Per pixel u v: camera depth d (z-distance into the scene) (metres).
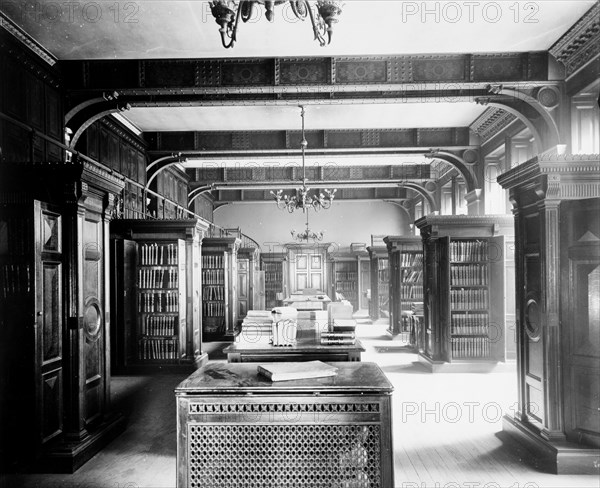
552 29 6.66
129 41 6.73
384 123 11.34
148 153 11.91
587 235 4.58
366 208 21.27
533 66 7.35
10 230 4.51
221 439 3.08
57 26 6.24
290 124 11.34
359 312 20.61
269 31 6.52
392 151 11.98
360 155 12.27
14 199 4.92
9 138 6.03
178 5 5.79
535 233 5.04
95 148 8.98
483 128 11.17
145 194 11.75
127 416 6.46
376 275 17.34
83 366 5.02
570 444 4.57
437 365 9.11
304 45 6.99
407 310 13.24
